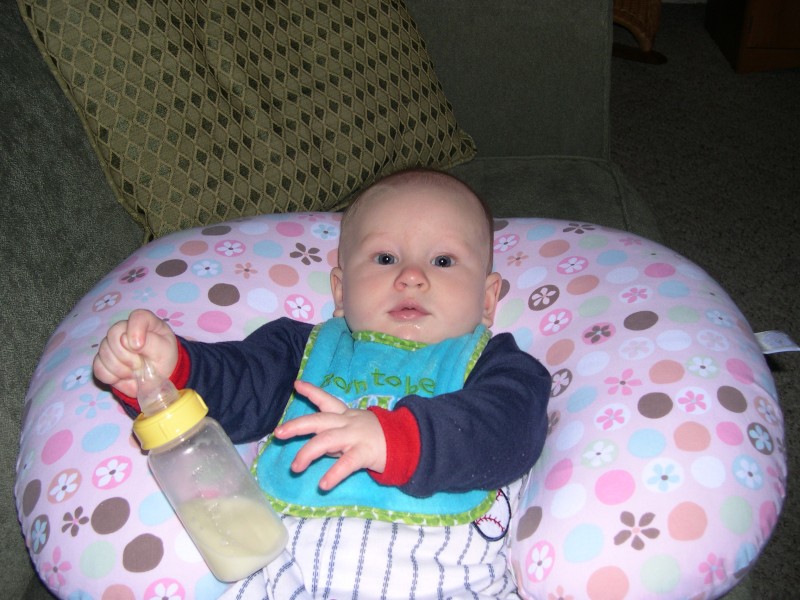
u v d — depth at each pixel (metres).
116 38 1.13
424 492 0.83
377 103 1.39
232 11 1.28
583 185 1.51
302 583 0.89
